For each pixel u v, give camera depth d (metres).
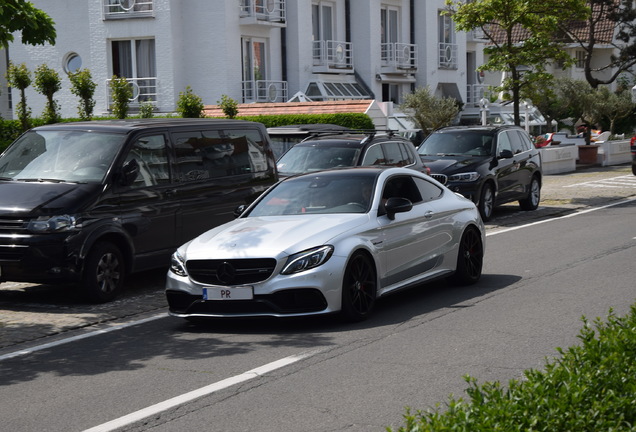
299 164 17.00
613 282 11.56
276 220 10.24
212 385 7.30
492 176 20.12
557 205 23.42
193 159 13.12
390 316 9.91
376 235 10.02
